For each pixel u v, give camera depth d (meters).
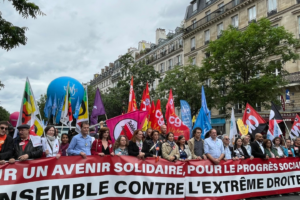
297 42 15.90
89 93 45.22
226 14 29.41
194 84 23.09
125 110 29.72
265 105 17.28
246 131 8.54
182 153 6.50
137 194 5.61
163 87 24.42
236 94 16.38
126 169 5.60
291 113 21.69
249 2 26.59
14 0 7.69
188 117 9.28
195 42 34.81
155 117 9.13
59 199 4.96
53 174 4.96
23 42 8.28
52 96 16.36
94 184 5.30
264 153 7.10
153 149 6.35
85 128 5.65
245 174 6.72
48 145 5.47
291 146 8.92
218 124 29.72
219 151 6.52
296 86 21.45
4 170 4.57
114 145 6.05
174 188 5.91
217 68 18.56
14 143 5.07
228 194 6.43
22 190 4.67
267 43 15.73
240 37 16.02
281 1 23.45
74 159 5.18
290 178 7.36
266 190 6.96
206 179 6.25
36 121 5.82
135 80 27.58
